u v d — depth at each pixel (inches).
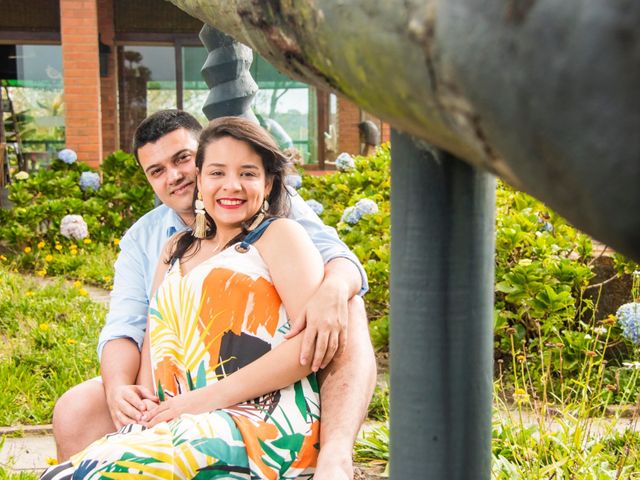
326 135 553.3
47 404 159.0
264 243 81.5
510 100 16.0
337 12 21.4
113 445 70.5
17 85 542.6
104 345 93.7
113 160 376.5
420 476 32.0
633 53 14.0
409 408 31.9
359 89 22.4
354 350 80.0
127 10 549.0
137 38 551.5
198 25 554.9
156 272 90.1
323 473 70.4
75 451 87.4
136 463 68.8
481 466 32.6
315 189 327.3
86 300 245.8
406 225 31.0
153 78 558.6
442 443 31.5
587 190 15.6
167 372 81.0
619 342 169.5
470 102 17.5
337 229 232.2
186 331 80.0
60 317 229.0
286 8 24.3
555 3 14.7
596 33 14.2
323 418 76.9
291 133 552.7
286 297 79.3
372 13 19.8
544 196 17.1
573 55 14.5
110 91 550.3
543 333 173.9
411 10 18.3
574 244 195.9
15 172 534.3
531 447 120.2
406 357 31.6
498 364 176.1
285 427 74.4
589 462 110.0
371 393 79.4
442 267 30.6
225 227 84.4
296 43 24.7
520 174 17.4
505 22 15.8
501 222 190.9
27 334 207.9
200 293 79.6
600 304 189.6
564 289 171.6
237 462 71.1
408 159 30.6
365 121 518.9
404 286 31.4
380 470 122.6
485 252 31.3
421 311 31.0
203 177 84.0
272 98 549.6
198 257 86.7
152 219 105.0
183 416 73.8
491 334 32.5
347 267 84.6
